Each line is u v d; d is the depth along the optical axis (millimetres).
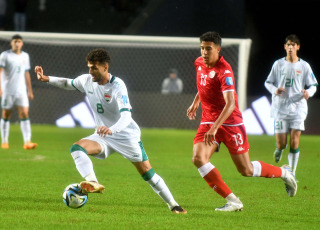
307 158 38969
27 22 73688
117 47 62781
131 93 59562
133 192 24156
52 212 19328
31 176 28062
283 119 28719
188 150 42219
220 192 20188
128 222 17969
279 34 67938
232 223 18234
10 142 44656
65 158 35812
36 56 61812
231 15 65500
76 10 75812
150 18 66688
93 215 19000
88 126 59156
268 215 19828
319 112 57219
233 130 20172
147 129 58625
